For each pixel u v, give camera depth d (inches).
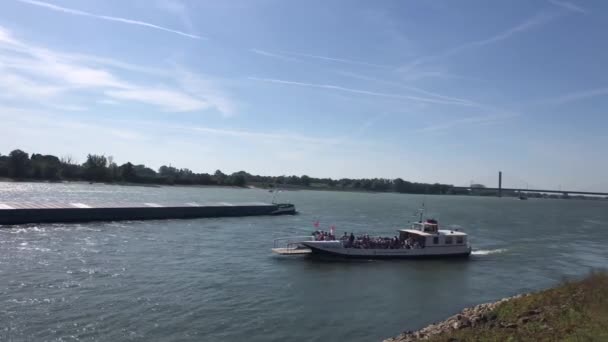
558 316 1144.2
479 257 3233.3
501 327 1166.3
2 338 1405.0
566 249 3804.1
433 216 7239.2
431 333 1352.1
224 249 3139.8
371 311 1856.5
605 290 1284.4
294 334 1562.5
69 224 4101.9
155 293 1951.3
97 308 1715.1
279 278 2353.6
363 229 4832.7
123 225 4254.4
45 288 1935.3
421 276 2546.8
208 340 1471.5
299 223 5255.9
